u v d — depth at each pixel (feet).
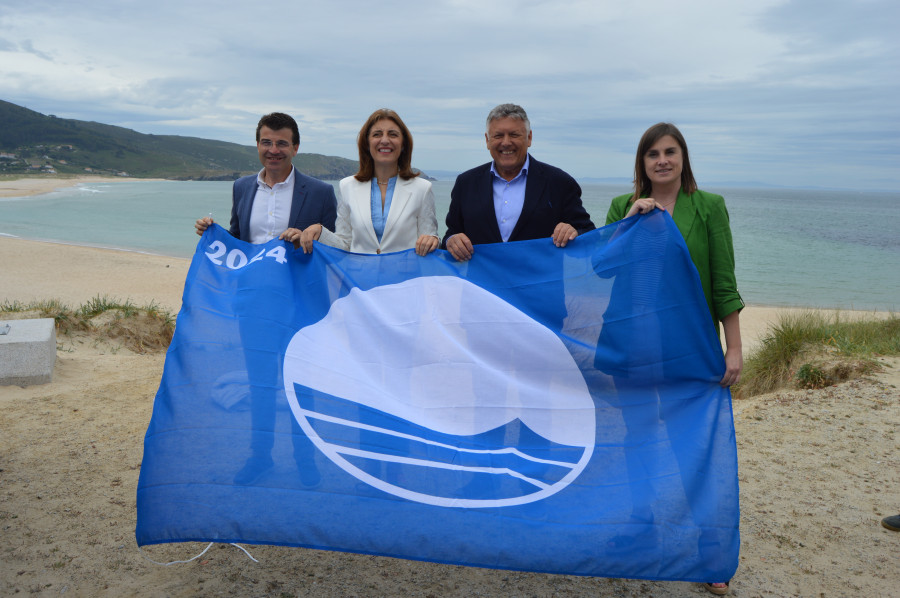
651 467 9.51
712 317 10.53
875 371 20.08
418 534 8.59
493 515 8.85
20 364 19.17
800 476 13.73
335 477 9.03
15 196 278.26
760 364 23.62
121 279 65.98
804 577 10.07
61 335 24.32
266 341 10.38
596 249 10.84
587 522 8.83
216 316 10.51
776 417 17.30
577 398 10.41
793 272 92.27
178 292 59.57
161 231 133.59
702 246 10.48
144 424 16.43
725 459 9.50
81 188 409.28
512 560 8.52
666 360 10.19
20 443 14.94
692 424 9.85
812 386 20.67
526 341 10.78
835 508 12.30
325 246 11.62
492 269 11.29
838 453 14.83
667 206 10.96
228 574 9.95
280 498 8.75
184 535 8.56
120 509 11.85
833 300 69.00
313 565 10.32
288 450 9.25
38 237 111.86
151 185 578.66
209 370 9.87
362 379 10.40
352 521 8.64
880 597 9.53
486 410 10.39
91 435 15.56
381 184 12.82
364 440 9.52
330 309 11.16
